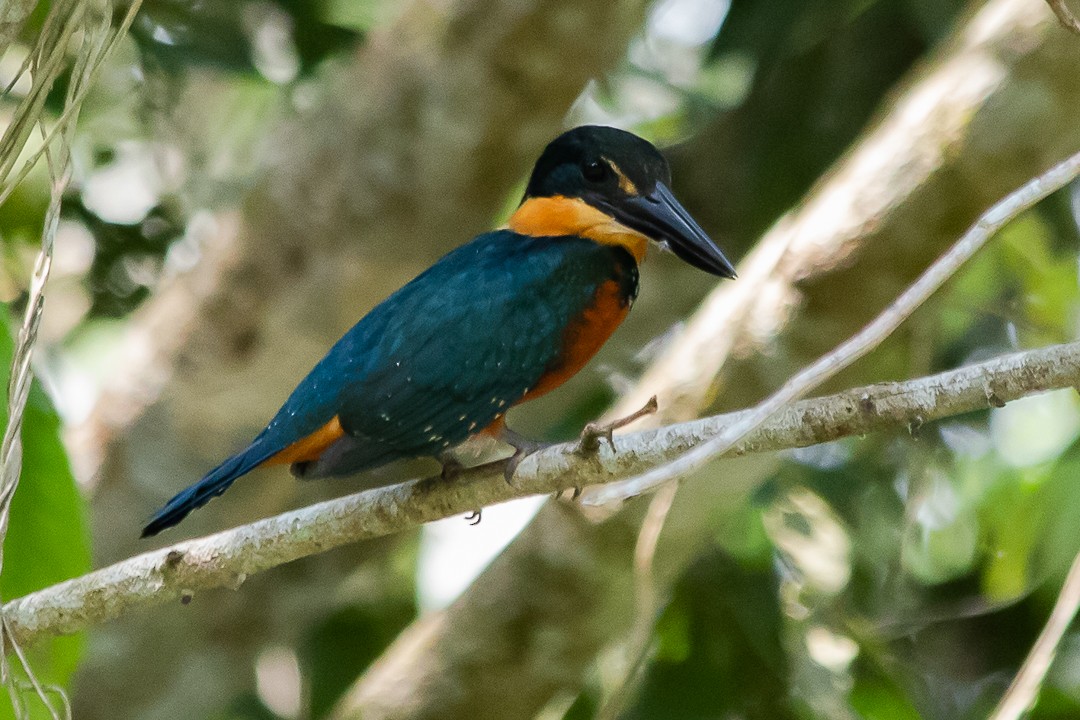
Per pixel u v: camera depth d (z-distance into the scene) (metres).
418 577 12.80
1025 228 12.91
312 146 11.55
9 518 7.77
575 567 9.81
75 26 6.30
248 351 11.45
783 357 9.53
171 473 11.23
